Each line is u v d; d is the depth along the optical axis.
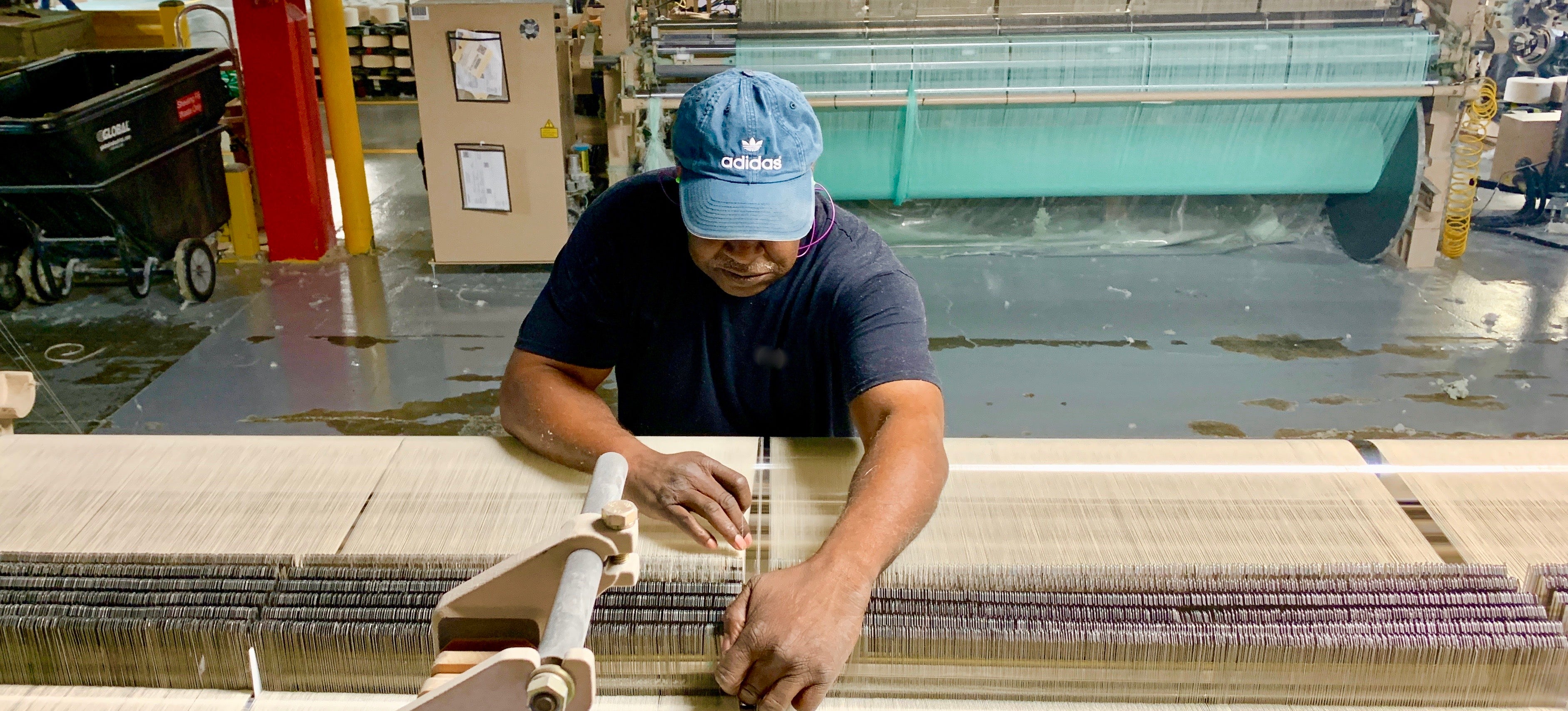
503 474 1.15
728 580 0.96
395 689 0.91
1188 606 0.91
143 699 0.90
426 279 4.67
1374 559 0.98
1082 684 0.91
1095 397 3.56
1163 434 3.32
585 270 1.32
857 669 0.91
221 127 4.56
